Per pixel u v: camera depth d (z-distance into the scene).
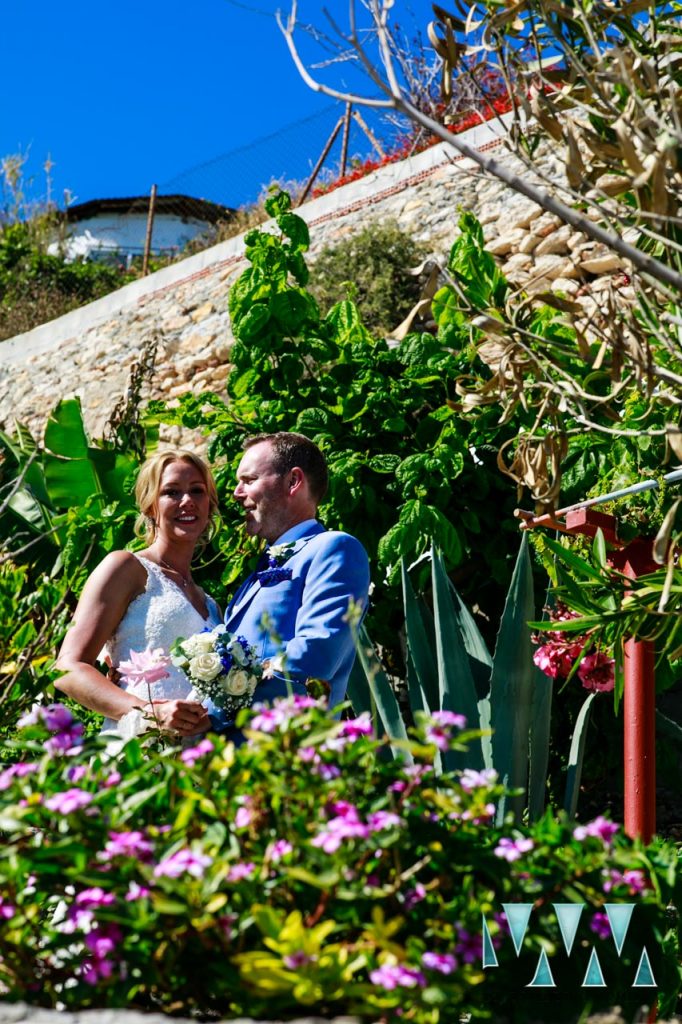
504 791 1.94
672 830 4.56
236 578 5.04
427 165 9.40
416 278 8.43
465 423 5.22
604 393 3.98
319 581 2.97
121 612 2.97
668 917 2.43
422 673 3.90
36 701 2.98
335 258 8.69
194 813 1.93
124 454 6.02
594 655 3.36
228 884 1.74
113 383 10.50
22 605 3.19
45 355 11.73
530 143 2.80
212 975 1.80
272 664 2.76
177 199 16.89
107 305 11.45
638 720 3.27
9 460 5.92
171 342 10.07
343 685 3.07
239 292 5.71
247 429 5.52
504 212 8.11
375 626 5.27
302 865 1.78
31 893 1.89
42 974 1.83
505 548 5.27
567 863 1.93
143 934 1.78
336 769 1.89
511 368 2.69
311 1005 1.75
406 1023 1.65
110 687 2.79
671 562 2.51
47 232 18.20
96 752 2.08
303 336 5.71
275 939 1.65
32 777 1.90
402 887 1.86
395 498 5.34
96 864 1.80
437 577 3.80
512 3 2.54
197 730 2.71
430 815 1.98
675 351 2.30
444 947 1.80
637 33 2.55
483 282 3.94
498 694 3.70
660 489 3.18
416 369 5.48
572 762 3.68
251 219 13.67
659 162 2.04
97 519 5.36
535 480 2.82
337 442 5.43
